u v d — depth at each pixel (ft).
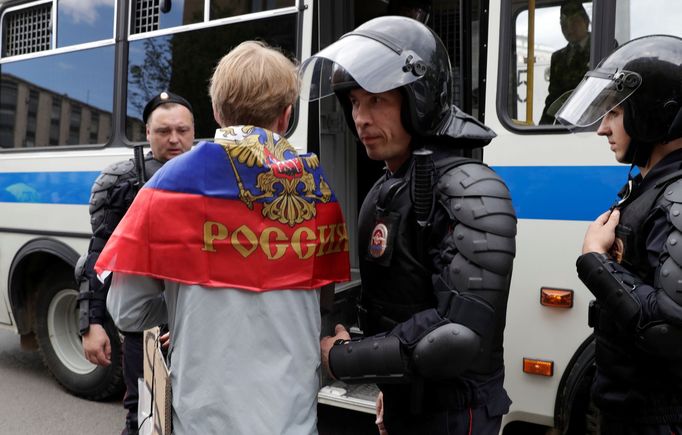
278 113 5.11
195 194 4.70
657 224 4.94
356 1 12.35
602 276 5.10
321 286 5.21
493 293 4.61
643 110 5.17
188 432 4.73
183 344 4.78
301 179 5.00
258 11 11.48
